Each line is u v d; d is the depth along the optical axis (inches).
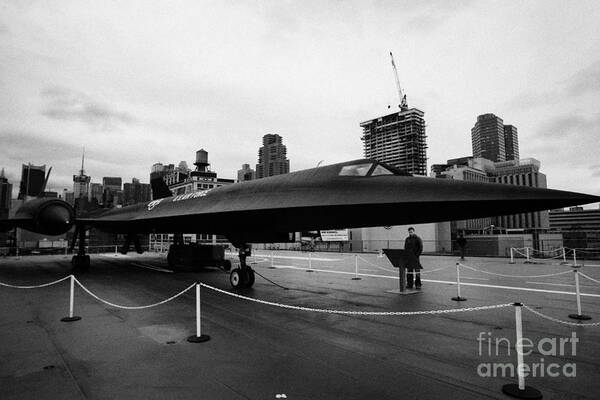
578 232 1032.2
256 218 393.1
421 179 310.8
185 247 675.4
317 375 169.3
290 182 388.5
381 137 7667.3
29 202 607.8
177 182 6181.1
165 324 268.2
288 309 321.1
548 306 327.6
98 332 246.8
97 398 147.3
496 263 791.7
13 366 183.3
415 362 185.9
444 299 367.2
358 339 227.9
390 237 1409.9
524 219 6663.4
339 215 332.2
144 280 536.4
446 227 1362.0
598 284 467.2
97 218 703.1
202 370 176.2
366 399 144.3
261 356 196.2
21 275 605.0
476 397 145.7
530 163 7603.4
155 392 152.1
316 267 753.6
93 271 669.3
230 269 684.1
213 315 298.2
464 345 214.5
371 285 474.9
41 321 279.3
